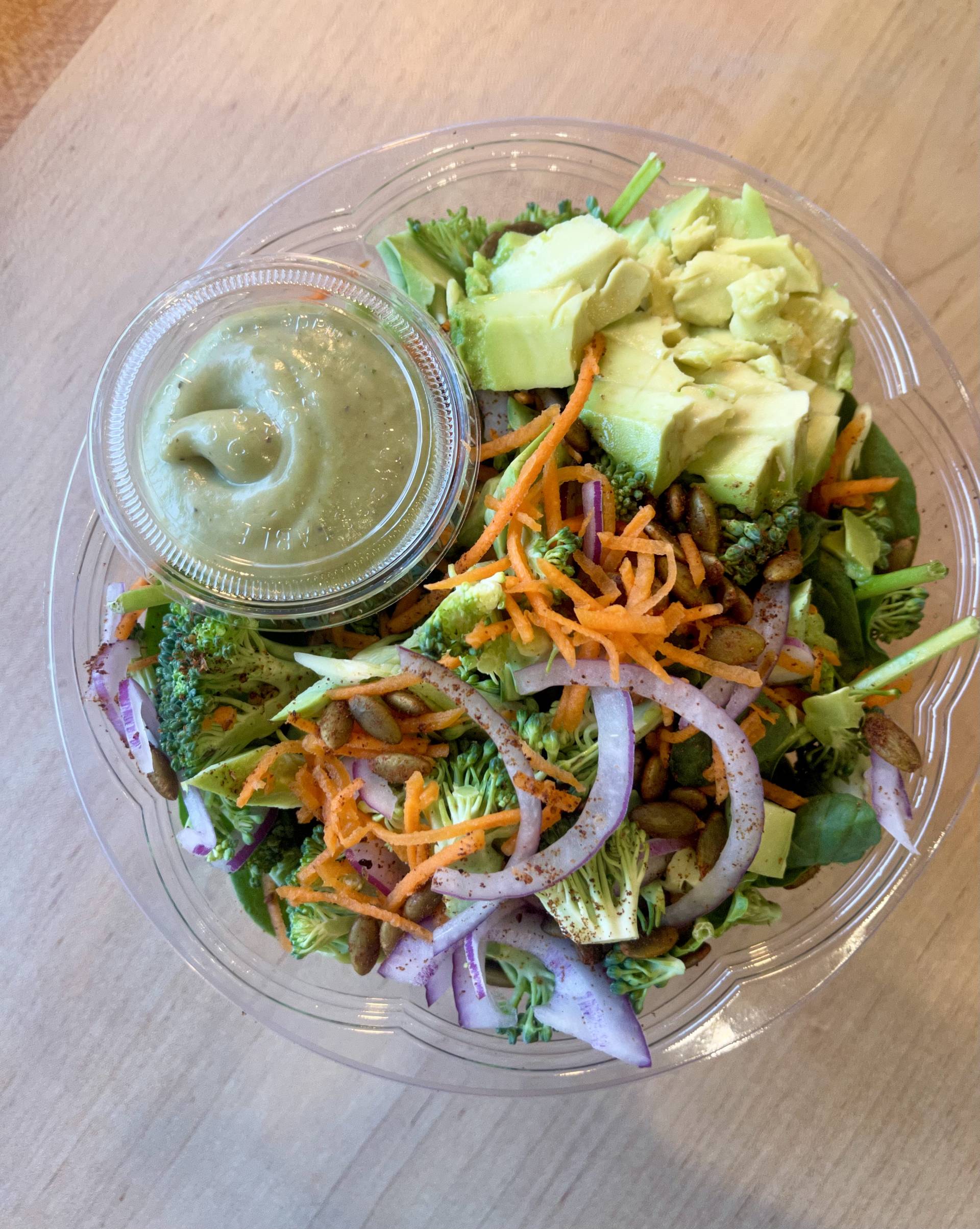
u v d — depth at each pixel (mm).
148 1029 232
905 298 218
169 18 239
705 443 192
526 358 193
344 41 237
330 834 184
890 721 198
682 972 189
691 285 200
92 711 219
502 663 187
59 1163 231
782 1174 226
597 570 181
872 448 213
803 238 221
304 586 182
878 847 215
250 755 190
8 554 234
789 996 210
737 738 182
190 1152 230
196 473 182
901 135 234
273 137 237
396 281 211
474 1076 214
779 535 190
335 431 178
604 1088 209
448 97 236
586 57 236
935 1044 228
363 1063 217
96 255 236
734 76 235
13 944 233
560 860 182
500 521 177
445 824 187
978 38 233
